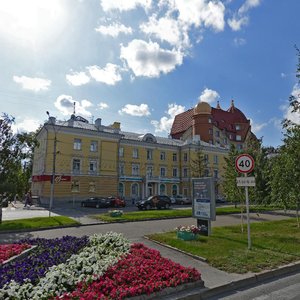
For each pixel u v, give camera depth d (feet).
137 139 159.33
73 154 131.54
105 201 107.34
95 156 137.90
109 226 49.03
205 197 36.78
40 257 22.00
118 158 146.20
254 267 22.24
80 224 50.47
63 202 125.29
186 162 169.99
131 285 16.12
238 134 242.37
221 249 27.71
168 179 164.76
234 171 50.78
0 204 49.90
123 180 147.13
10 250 23.95
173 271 18.56
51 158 125.80
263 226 45.60
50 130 127.65
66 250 24.49
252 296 17.52
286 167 40.83
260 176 59.21
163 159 167.02
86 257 20.80
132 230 43.88
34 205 115.65
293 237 34.60
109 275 17.40
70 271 17.57
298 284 19.72
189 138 196.75
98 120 149.38
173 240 32.14
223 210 77.66
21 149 52.90
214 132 209.36
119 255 21.71
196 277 18.25
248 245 28.37
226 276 20.31
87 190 133.39
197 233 33.65
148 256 22.34
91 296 14.28
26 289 15.31
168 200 104.94
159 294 16.08
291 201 42.06
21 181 54.03
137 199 140.97
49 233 42.37
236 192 48.85
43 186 123.13
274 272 21.75
